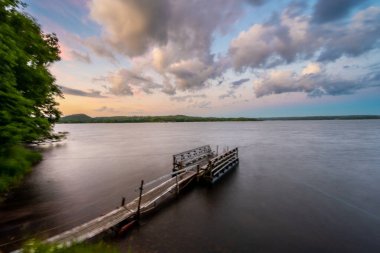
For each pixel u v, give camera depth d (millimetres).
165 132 83875
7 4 11578
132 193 12953
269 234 8711
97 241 7668
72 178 15969
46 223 8820
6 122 11930
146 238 8070
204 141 46969
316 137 55031
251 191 13930
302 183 15781
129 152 30281
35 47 16328
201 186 14914
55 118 21016
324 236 8680
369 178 17172
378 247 8008
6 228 8312
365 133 67750
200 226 9180
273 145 38875
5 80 10641
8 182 13242
